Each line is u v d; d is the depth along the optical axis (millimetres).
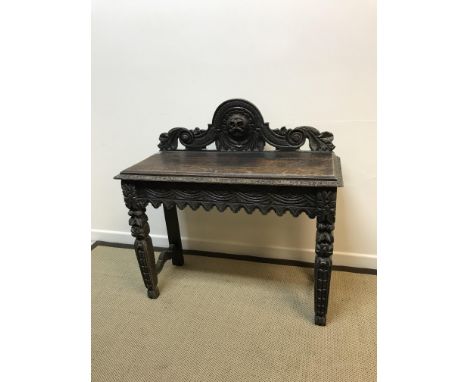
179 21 1522
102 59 1686
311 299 1510
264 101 1558
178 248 1785
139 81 1681
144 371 1162
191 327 1360
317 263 1213
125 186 1332
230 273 1733
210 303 1506
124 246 2074
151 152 1812
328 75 1449
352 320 1360
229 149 1537
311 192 1145
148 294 1545
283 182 1130
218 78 1573
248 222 1819
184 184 1271
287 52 1456
